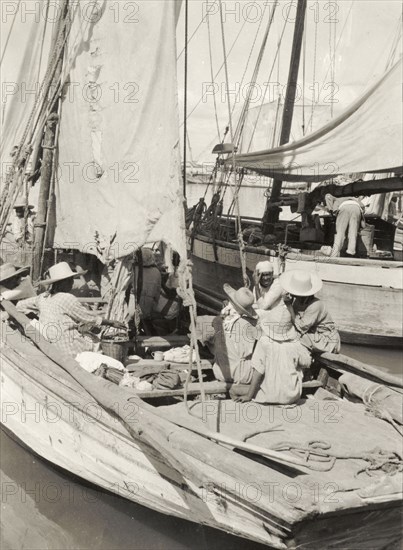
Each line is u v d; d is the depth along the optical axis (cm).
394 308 1166
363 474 484
